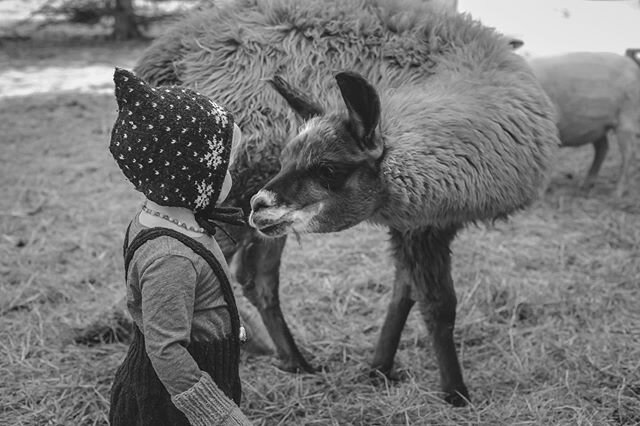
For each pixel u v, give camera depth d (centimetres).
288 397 364
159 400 222
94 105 1066
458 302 466
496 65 340
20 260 538
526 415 341
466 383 374
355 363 402
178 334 204
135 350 228
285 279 507
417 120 310
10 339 420
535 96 342
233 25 368
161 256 207
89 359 400
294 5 365
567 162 800
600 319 443
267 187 300
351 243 573
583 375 376
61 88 1185
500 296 476
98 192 702
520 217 629
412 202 309
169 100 208
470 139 312
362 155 298
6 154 820
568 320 440
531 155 333
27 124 960
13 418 345
